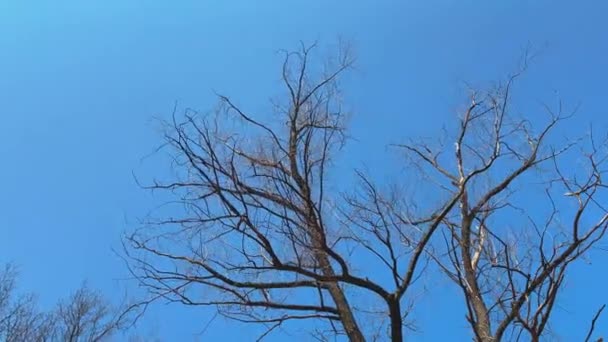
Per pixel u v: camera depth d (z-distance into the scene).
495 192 9.30
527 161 9.10
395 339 7.86
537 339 7.30
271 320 8.65
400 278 8.00
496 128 9.66
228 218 7.77
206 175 7.53
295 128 8.18
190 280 8.09
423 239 8.05
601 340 7.30
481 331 8.12
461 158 9.83
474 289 8.62
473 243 9.21
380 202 8.90
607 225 7.98
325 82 8.52
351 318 8.49
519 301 7.64
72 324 17.20
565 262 7.74
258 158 8.01
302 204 7.75
